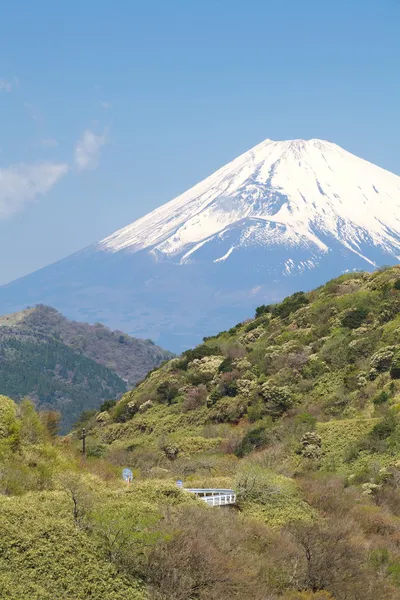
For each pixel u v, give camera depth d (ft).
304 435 261.44
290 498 170.09
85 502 127.13
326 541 139.54
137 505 135.74
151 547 116.88
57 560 108.47
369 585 135.03
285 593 127.34
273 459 252.62
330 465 245.04
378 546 152.76
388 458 236.63
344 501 179.22
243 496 166.20
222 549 128.77
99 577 108.47
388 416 265.54
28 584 102.68
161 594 111.04
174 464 252.42
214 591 116.06
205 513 142.10
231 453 282.36
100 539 115.75
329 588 131.75
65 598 103.19
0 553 106.52
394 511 188.75
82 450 255.91
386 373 309.22
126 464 251.60
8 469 147.43
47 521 115.65
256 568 128.36
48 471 155.22
